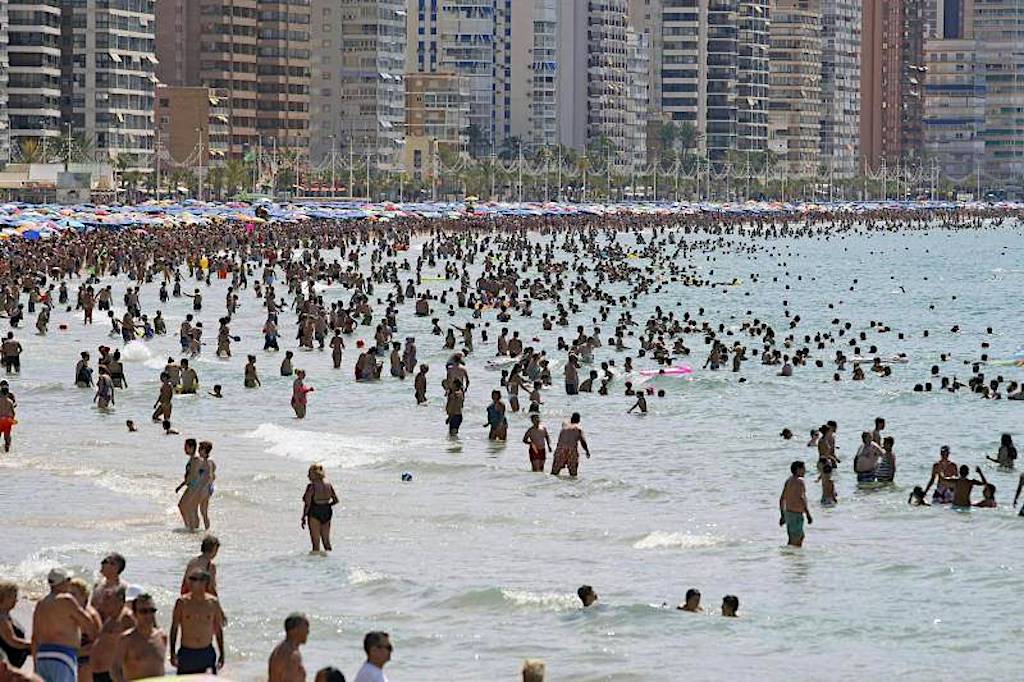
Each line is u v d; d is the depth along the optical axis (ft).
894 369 562.66
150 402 450.30
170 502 314.14
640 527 305.94
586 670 213.87
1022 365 580.71
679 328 649.20
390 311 636.07
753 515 320.29
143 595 162.91
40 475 338.75
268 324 572.92
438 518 309.42
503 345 566.36
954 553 285.23
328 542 277.64
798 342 640.99
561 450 356.18
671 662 217.36
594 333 602.85
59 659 164.86
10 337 503.20
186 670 173.27
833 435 377.50
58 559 262.88
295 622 162.30
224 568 264.11
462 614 239.71
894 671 215.10
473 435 409.69
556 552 284.00
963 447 406.82
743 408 465.88
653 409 460.96
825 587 260.01
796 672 213.87
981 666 217.97
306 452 377.91
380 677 156.66
